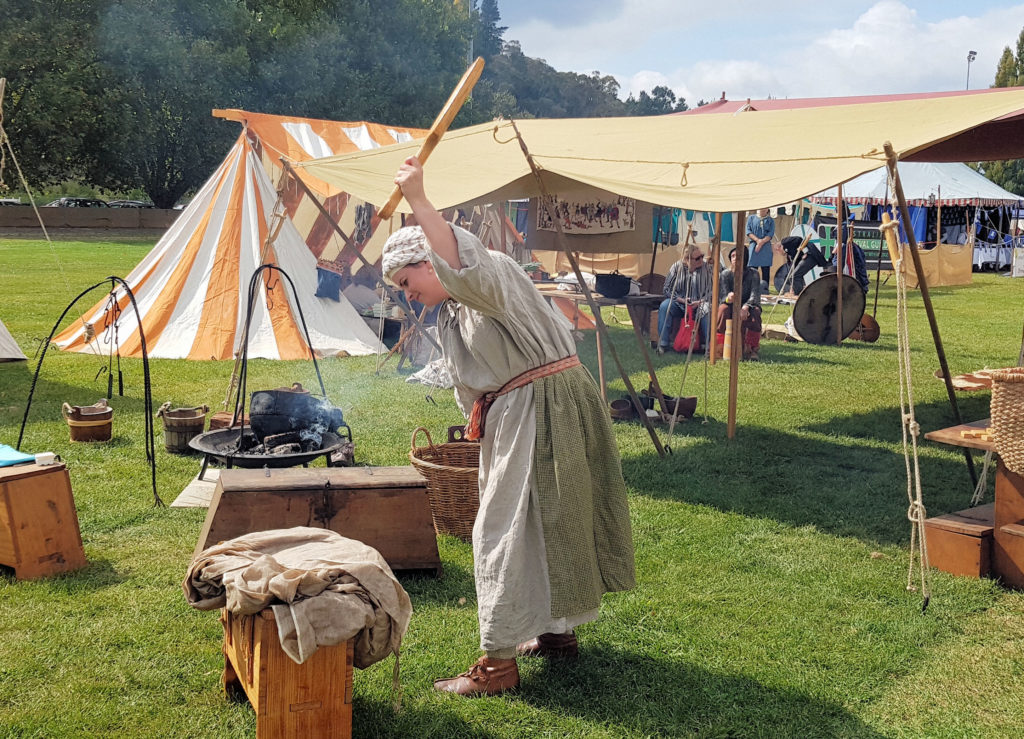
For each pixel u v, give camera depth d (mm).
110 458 6051
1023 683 3326
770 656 3516
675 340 11305
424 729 2971
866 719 3084
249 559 2832
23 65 32625
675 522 5082
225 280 10031
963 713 3123
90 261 22641
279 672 2641
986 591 4145
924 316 15703
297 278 10352
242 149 10641
